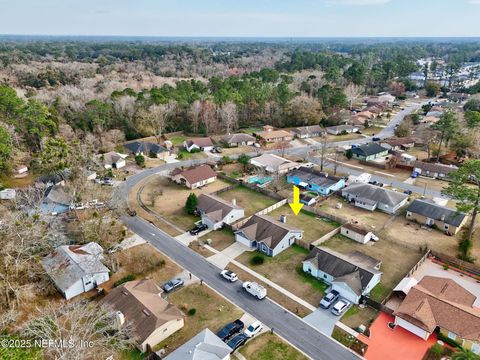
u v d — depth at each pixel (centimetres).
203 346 3419
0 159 7119
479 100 13600
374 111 14338
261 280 4709
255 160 8781
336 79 17338
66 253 4762
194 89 14475
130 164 9069
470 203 5491
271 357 3531
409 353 3562
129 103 11675
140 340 3559
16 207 5334
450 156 9412
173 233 5847
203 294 4431
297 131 11769
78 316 3416
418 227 6025
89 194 6450
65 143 7494
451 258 4981
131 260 5078
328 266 4669
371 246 5488
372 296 4394
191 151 10131
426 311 3850
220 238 5703
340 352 3594
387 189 7262
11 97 8406
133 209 6612
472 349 3528
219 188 7619
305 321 4003
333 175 8344
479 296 4375
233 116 12156
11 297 4012
